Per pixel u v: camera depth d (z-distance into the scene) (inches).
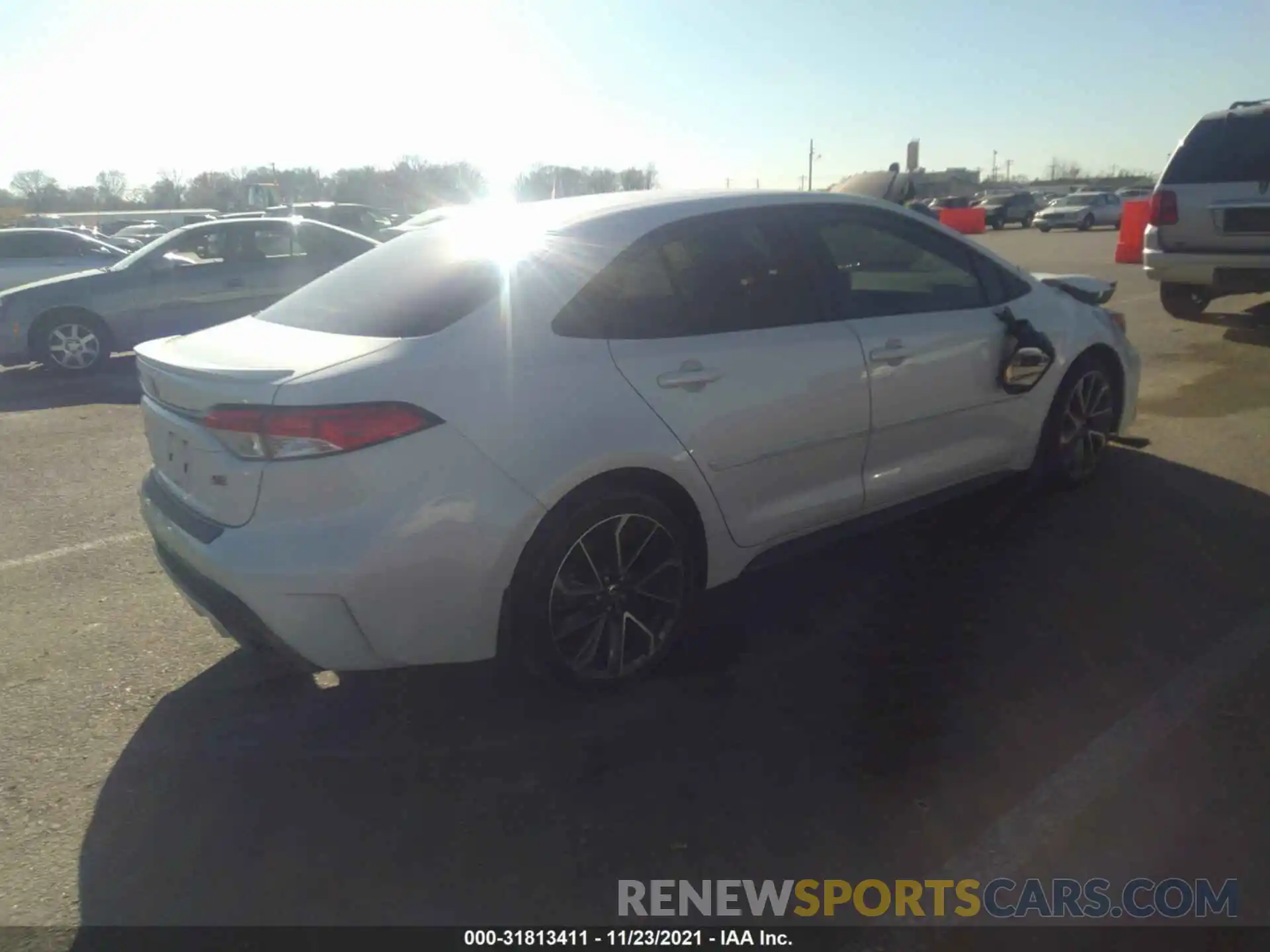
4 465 258.1
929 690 132.8
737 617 156.8
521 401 119.3
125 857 107.3
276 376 113.4
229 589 115.2
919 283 168.1
